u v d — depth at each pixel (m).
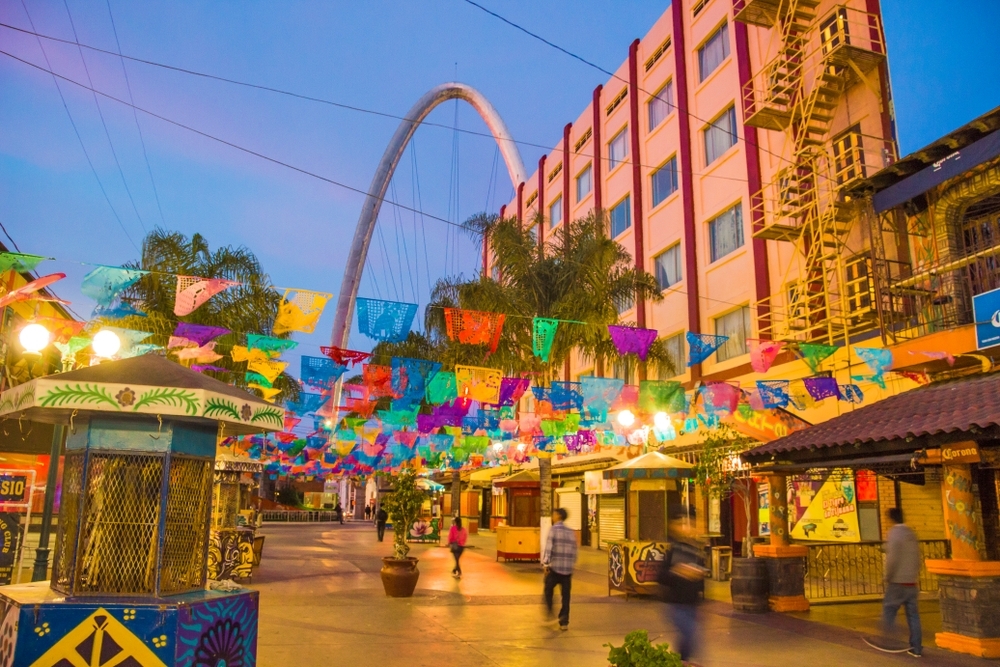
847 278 17.17
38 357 12.96
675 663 5.36
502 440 24.25
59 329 10.18
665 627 10.58
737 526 19.97
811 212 17.73
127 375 6.09
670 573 8.05
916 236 14.42
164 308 20.14
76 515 5.97
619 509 26.52
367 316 9.43
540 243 22.34
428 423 19.41
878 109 16.86
